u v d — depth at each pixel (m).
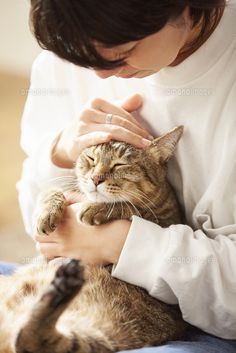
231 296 1.26
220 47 1.30
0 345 1.14
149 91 1.46
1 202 3.11
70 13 0.98
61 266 1.07
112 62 1.07
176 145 1.44
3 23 4.77
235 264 1.26
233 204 1.35
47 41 1.05
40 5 1.01
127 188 1.51
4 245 2.70
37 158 1.64
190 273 1.24
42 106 1.74
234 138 1.30
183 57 1.32
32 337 1.06
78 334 1.16
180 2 1.04
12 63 4.93
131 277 1.32
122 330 1.32
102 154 1.52
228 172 1.31
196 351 1.20
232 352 1.29
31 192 1.67
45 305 1.04
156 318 1.40
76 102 1.68
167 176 1.56
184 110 1.39
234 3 1.32
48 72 1.70
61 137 1.62
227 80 1.32
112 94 1.62
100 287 1.38
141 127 1.50
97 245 1.37
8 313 1.24
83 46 1.02
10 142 3.81
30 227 1.71
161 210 1.52
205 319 1.31
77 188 1.63
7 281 1.44
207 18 1.20
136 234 1.31
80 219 1.42
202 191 1.44
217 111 1.34
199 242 1.28
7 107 4.33
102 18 0.98
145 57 1.13
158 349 1.17
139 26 1.00
